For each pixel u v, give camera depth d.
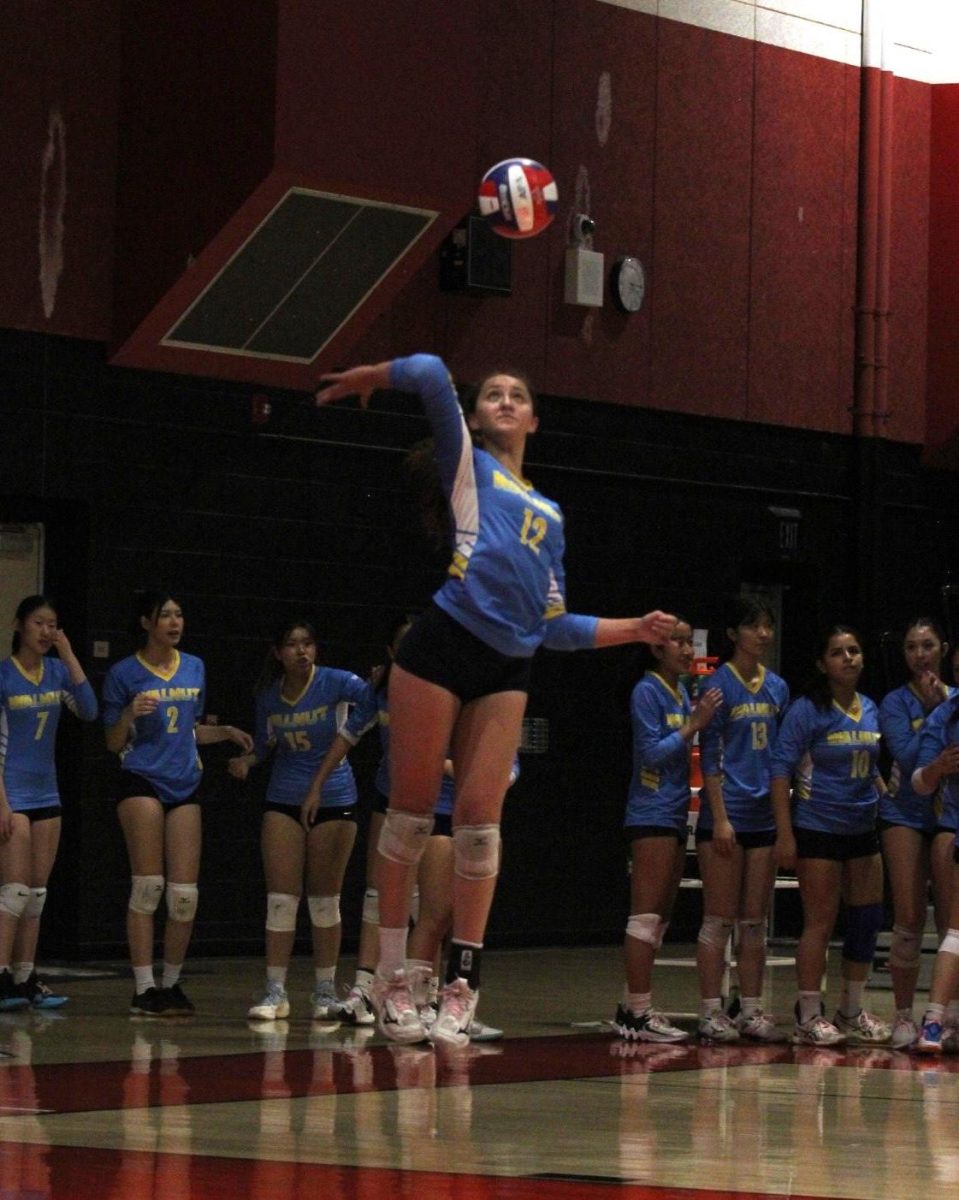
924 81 22.80
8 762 13.60
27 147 16.44
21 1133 7.59
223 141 16.06
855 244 22.27
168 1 16.48
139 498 17.12
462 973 7.44
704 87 20.88
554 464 19.73
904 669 17.09
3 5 16.31
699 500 20.92
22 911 13.44
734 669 13.03
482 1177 6.64
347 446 18.39
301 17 15.81
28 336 16.52
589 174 19.92
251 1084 9.37
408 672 7.27
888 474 22.52
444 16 16.70
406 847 7.42
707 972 12.70
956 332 22.70
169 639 13.30
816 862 12.70
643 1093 9.51
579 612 19.92
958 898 12.00
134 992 14.51
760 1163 7.26
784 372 21.61
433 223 17.00
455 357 19.00
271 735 13.52
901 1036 12.43
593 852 20.08
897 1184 6.85
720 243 21.05
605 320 20.12
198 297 16.61
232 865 17.62
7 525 16.89
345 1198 6.11
